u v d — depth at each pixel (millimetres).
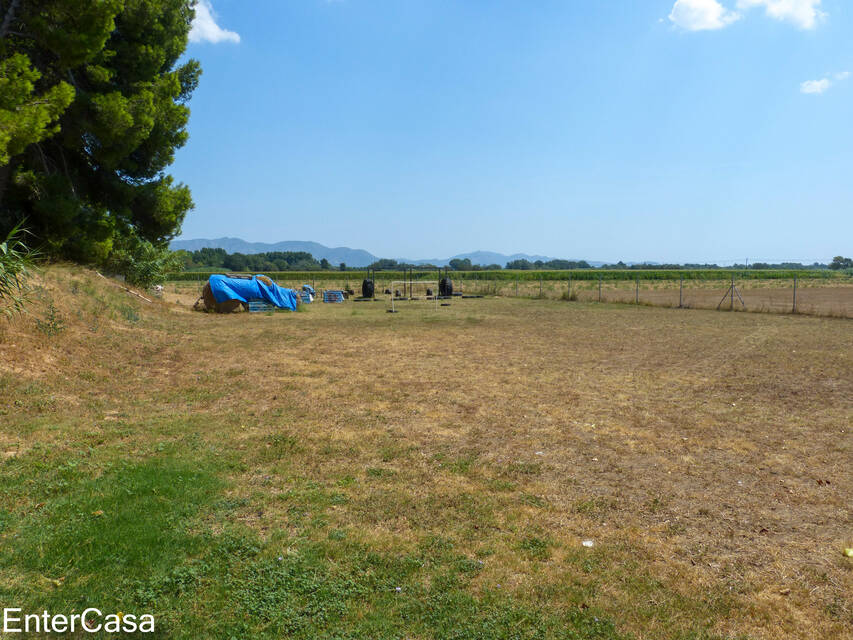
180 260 25141
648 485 4777
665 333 15883
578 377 9438
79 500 4047
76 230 16688
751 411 7297
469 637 2740
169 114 19641
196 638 2676
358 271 75500
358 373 9516
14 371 7059
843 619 2957
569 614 2941
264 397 7652
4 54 12555
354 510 4148
